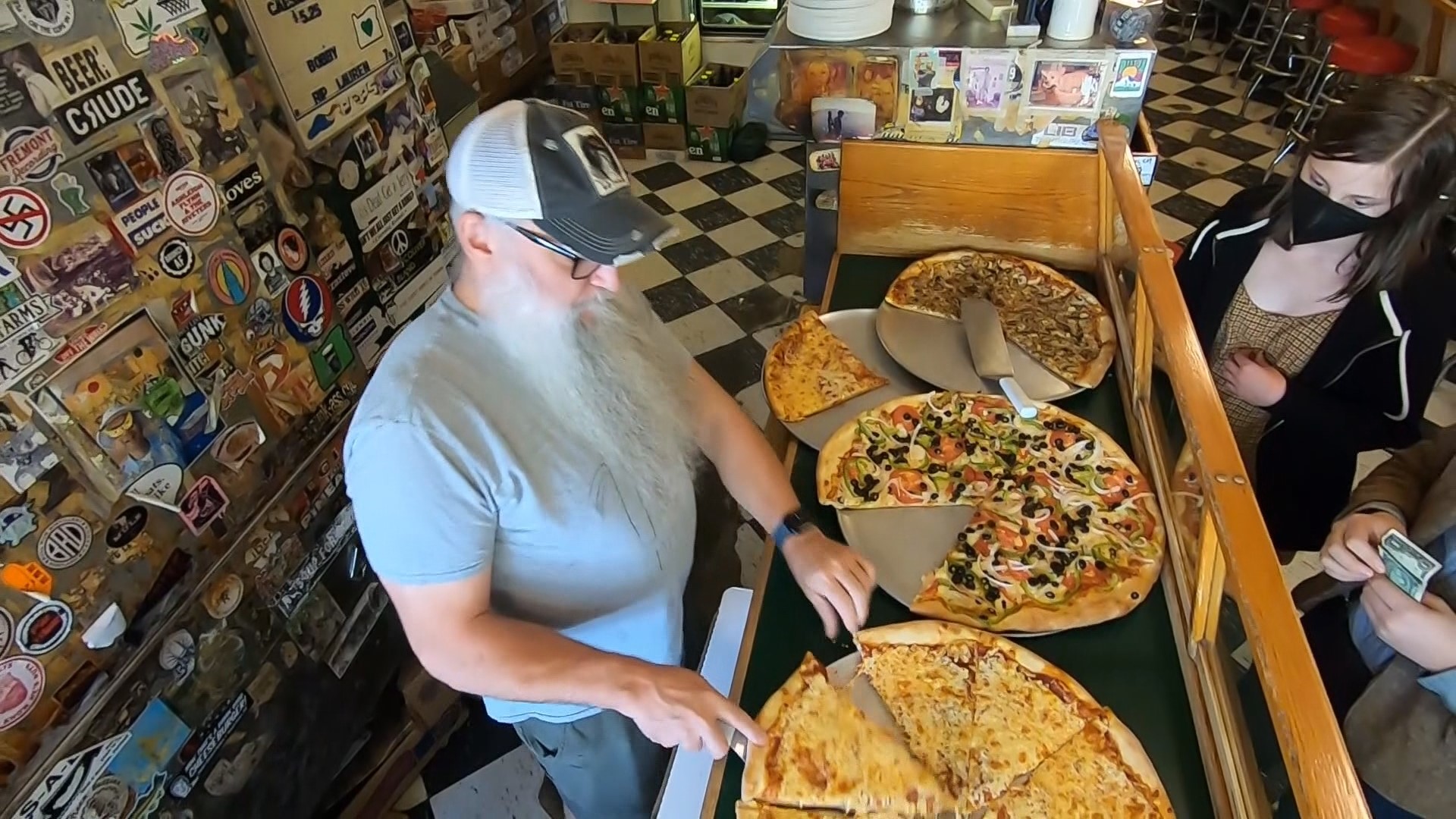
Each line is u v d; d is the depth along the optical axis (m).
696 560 1.96
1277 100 4.15
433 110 1.65
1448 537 0.99
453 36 3.63
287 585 1.35
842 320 1.52
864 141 1.59
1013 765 0.90
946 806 0.88
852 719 0.94
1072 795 0.88
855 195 1.64
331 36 1.34
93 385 1.01
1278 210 1.25
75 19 0.95
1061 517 1.14
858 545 1.13
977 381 1.37
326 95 1.34
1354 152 1.07
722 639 1.16
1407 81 1.10
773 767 0.91
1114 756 0.90
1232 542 0.75
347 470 0.80
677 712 0.82
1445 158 1.06
